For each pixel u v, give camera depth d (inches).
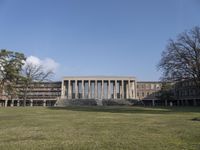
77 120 1029.2
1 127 759.1
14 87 3216.0
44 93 6008.9
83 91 5989.2
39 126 786.2
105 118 1142.3
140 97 6225.4
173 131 627.5
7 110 2053.4
